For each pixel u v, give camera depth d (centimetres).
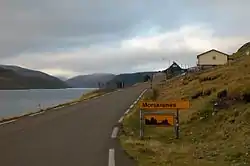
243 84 2016
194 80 3969
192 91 2938
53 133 1532
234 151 1084
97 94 5741
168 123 1494
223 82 2814
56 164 934
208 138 1416
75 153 1084
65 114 2462
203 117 1766
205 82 3275
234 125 1489
